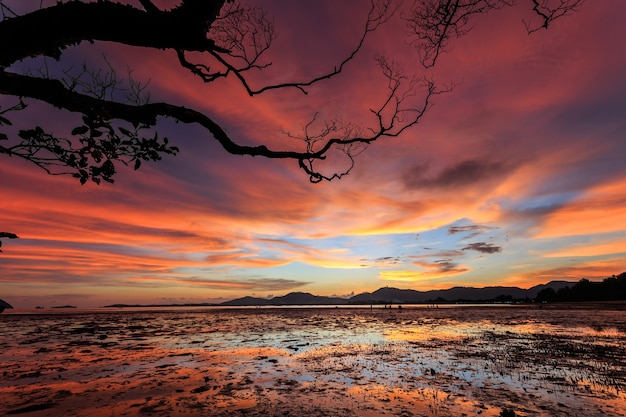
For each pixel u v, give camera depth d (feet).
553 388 30.71
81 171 8.26
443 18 11.38
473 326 100.01
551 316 145.28
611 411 24.81
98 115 7.80
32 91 7.27
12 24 6.37
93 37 7.07
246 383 33.42
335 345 59.88
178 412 25.08
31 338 76.07
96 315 218.38
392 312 231.30
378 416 24.11
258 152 10.81
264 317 175.63
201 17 7.41
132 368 41.04
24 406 26.81
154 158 9.06
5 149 7.62
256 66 10.53
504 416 23.59
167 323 128.98
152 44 7.52
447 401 27.35
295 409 25.64
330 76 11.00
